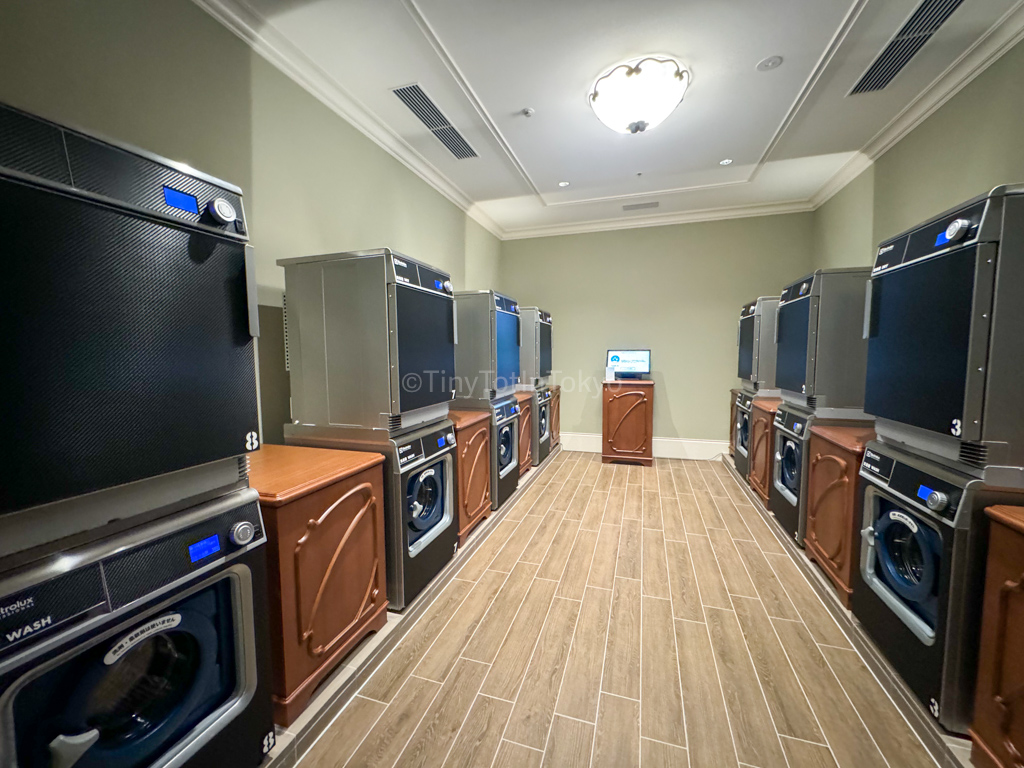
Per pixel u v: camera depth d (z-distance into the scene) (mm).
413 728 1326
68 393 719
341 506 1436
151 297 851
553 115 2590
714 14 1798
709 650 1682
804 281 2443
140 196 825
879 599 1544
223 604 1028
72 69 1315
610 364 4766
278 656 1210
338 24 1850
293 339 1879
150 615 852
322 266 1795
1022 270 1090
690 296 4762
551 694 1462
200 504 971
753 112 2582
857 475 1740
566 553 2510
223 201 982
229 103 1817
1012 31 1877
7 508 645
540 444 4246
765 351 3490
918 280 1386
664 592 2096
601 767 1199
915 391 1389
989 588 1090
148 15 1512
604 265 5020
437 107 2500
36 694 708
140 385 833
